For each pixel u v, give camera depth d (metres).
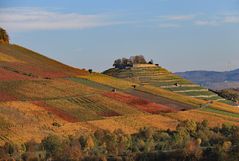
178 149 87.44
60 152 85.31
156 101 153.50
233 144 91.31
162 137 104.69
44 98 130.38
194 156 84.81
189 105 158.38
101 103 135.38
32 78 151.38
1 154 84.94
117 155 86.19
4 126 101.50
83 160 83.44
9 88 133.62
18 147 87.88
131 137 102.06
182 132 107.06
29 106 119.31
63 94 138.12
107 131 105.62
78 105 130.00
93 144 92.75
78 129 108.12
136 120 124.12
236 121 143.38
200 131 108.94
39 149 89.12
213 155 85.19
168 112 139.12
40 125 106.94
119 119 123.00
